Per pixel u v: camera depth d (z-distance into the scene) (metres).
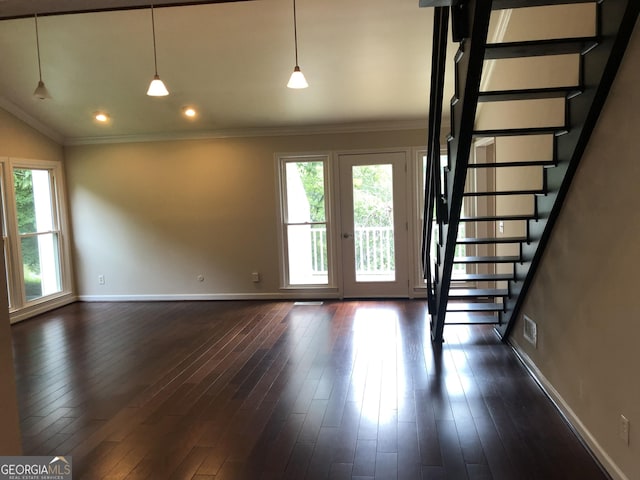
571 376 2.90
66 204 6.78
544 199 3.20
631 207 2.14
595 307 2.55
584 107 2.48
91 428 3.07
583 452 2.61
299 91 5.33
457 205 3.15
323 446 2.75
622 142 2.20
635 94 2.07
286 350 4.46
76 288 6.93
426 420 3.02
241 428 3.00
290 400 3.38
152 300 6.79
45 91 4.21
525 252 3.67
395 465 2.54
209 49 4.52
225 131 6.39
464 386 3.51
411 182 6.17
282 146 6.34
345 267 6.41
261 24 4.16
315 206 6.45
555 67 3.11
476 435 2.82
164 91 3.88
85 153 6.71
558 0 2.19
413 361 4.04
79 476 2.53
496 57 2.53
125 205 6.71
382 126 6.14
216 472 2.53
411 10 3.99
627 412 2.22
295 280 6.58
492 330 4.85
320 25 4.17
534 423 2.94
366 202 6.29
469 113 2.59
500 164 2.92
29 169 6.24
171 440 2.88
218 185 6.50
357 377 3.74
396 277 6.34
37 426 3.11
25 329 5.52
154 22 4.14
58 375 4.02
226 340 4.84
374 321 5.32
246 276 6.59
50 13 3.78
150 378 3.90
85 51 4.59
